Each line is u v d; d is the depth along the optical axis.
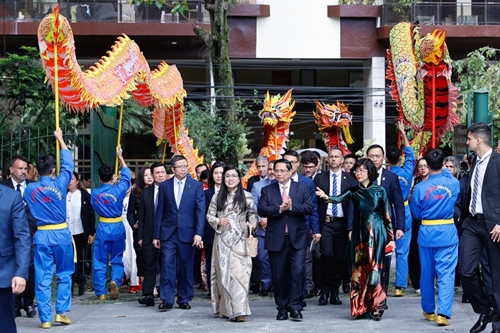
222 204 10.13
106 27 25.33
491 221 8.29
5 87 18.98
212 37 18.97
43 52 9.36
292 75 29.92
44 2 25.27
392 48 13.25
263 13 26.88
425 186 9.24
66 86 9.86
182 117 15.20
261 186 11.62
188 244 11.02
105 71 10.47
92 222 12.92
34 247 9.64
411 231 12.00
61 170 9.68
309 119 30.33
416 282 12.28
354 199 9.89
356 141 30.58
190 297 11.16
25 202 10.23
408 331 9.00
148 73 11.59
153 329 9.46
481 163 8.48
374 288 9.76
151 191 11.59
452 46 27.25
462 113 19.91
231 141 19.86
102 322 10.06
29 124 17.00
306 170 12.09
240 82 29.77
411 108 12.48
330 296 11.33
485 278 9.89
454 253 9.23
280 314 9.98
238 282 9.90
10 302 7.19
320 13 27.09
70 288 9.95
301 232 9.95
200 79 29.38
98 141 13.72
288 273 10.07
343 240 11.05
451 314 9.85
